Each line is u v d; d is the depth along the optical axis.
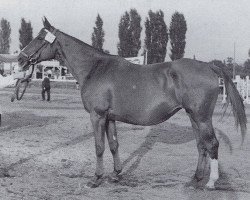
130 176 7.66
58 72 61.91
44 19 7.37
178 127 14.72
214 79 6.57
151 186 6.95
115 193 6.52
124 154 9.75
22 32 73.69
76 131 13.61
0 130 13.50
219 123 16.25
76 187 6.83
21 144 10.84
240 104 6.66
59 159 8.98
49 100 29.23
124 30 63.78
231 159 9.24
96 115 6.91
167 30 64.50
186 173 7.86
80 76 7.16
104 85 6.84
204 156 6.89
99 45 69.25
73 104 26.28
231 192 6.57
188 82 6.49
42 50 7.36
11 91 41.91
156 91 6.65
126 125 15.16
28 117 17.70
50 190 6.60
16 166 8.27
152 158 9.30
